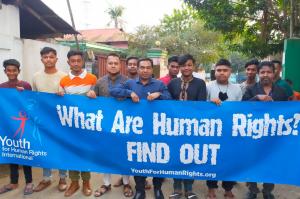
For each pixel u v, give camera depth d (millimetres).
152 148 4059
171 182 5211
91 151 4184
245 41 10086
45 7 7555
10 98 4340
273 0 9781
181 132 3992
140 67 4102
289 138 3846
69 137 4230
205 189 4895
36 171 5590
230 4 10031
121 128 4090
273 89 4117
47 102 4246
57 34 9609
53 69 4664
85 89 4430
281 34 9984
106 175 4672
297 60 7918
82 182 5020
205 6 9898
